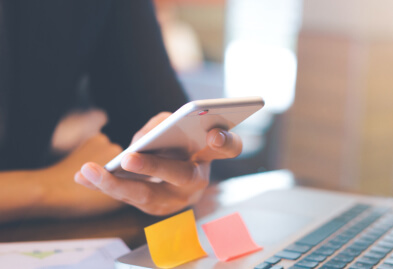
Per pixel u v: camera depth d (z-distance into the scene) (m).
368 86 2.62
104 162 0.79
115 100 0.92
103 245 0.59
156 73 0.89
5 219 0.69
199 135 0.51
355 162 2.65
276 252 0.52
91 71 0.96
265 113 2.83
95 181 0.55
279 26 3.01
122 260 0.48
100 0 0.89
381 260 0.50
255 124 2.77
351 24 2.59
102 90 0.94
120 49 0.91
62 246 0.59
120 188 0.57
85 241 0.61
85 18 0.89
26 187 0.71
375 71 2.65
